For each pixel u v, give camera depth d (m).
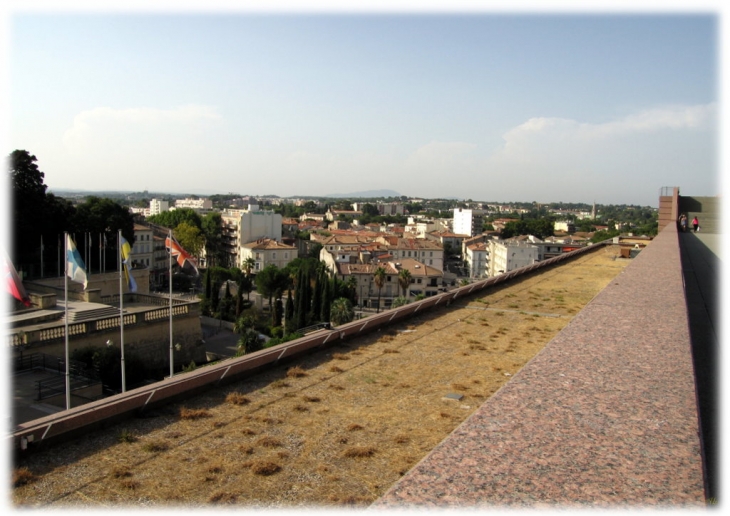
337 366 12.80
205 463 8.02
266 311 82.06
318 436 8.95
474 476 3.25
